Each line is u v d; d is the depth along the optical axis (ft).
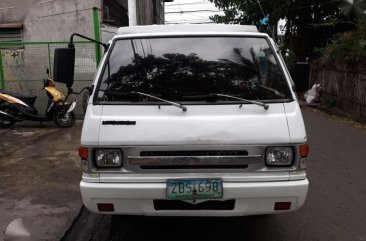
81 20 38.45
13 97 30.30
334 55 42.06
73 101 31.09
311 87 51.67
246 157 10.52
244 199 10.60
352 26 53.67
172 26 13.15
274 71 11.96
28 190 16.75
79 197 16.01
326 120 37.47
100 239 13.16
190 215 10.89
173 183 10.48
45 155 22.41
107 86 11.69
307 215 14.98
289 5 50.24
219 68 12.08
